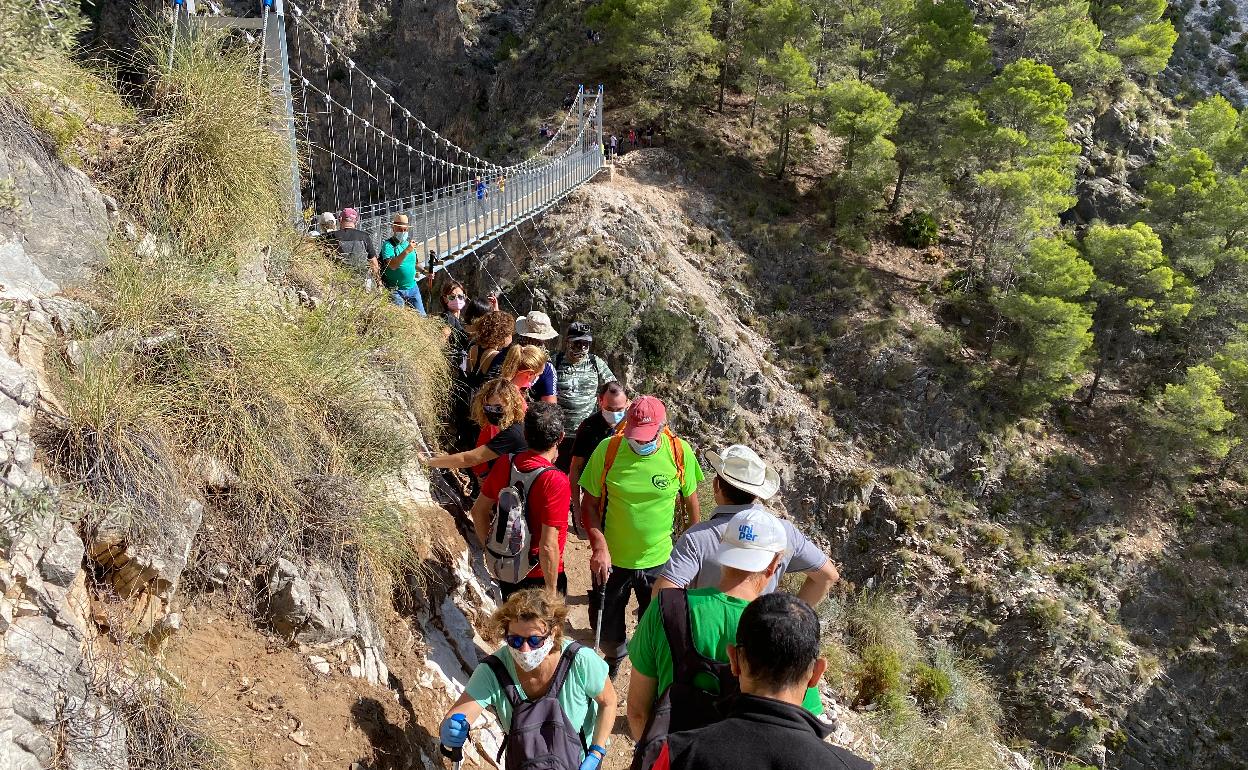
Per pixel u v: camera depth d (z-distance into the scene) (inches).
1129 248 1544.0
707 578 128.8
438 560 194.9
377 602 161.3
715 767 79.9
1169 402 1421.0
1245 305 1614.2
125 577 116.8
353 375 189.6
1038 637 1240.8
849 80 1664.6
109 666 106.7
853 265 1651.1
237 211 200.8
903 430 1435.8
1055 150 1628.9
